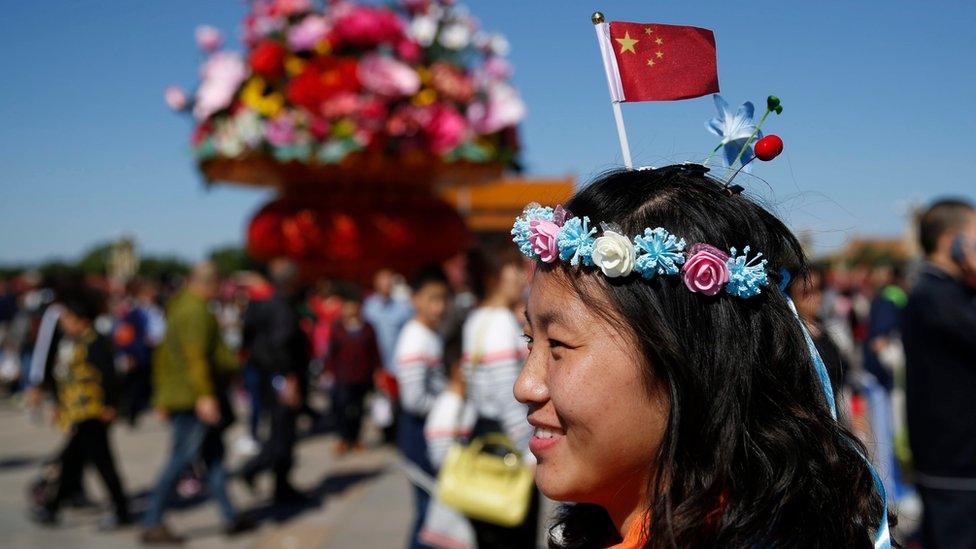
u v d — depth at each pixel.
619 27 1.19
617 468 1.02
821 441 1.03
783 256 1.11
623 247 0.98
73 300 6.00
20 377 12.98
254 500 6.87
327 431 10.18
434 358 3.81
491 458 3.33
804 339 1.07
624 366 0.99
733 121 1.17
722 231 1.04
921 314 3.13
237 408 12.14
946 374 3.08
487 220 15.06
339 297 8.76
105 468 6.00
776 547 0.98
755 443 1.00
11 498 6.90
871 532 1.08
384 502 6.45
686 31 1.21
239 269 27.64
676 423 0.97
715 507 0.98
